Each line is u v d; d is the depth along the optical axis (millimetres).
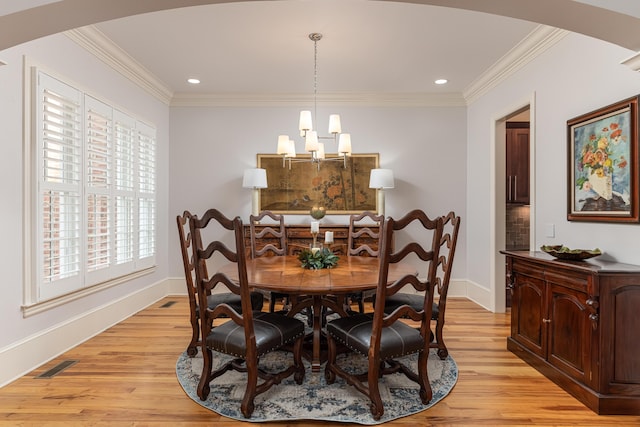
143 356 2732
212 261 4723
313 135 2867
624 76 2236
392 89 4473
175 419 1925
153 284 4324
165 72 3918
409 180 4707
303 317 3750
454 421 1912
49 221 2578
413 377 2158
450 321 3629
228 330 2088
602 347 1962
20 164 2373
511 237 4902
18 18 1628
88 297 3094
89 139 3029
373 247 4316
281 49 3346
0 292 2236
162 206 4562
